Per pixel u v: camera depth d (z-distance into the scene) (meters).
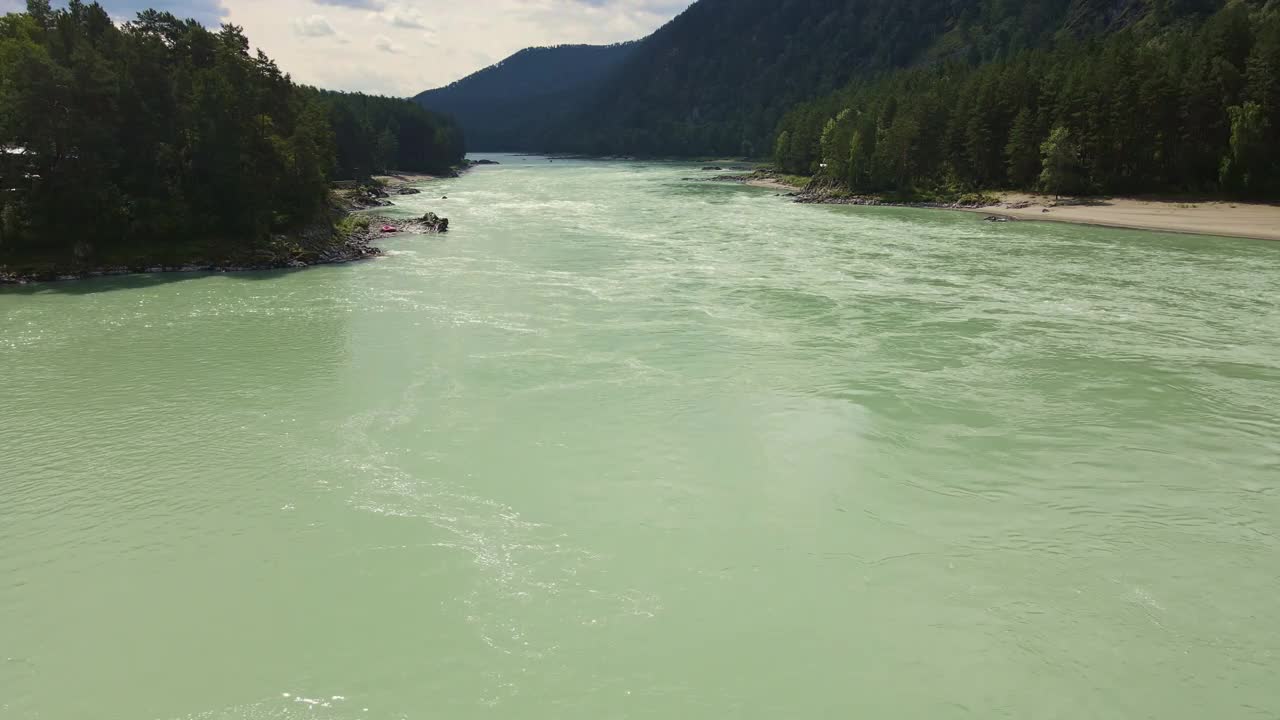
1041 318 36.88
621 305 40.00
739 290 43.59
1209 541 17.67
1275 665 13.75
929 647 14.29
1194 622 14.91
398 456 22.22
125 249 51.22
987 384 27.56
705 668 13.77
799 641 14.46
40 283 46.53
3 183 50.03
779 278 47.19
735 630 14.77
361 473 21.19
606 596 15.76
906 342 32.75
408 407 25.88
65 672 13.90
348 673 13.73
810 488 20.11
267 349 32.53
